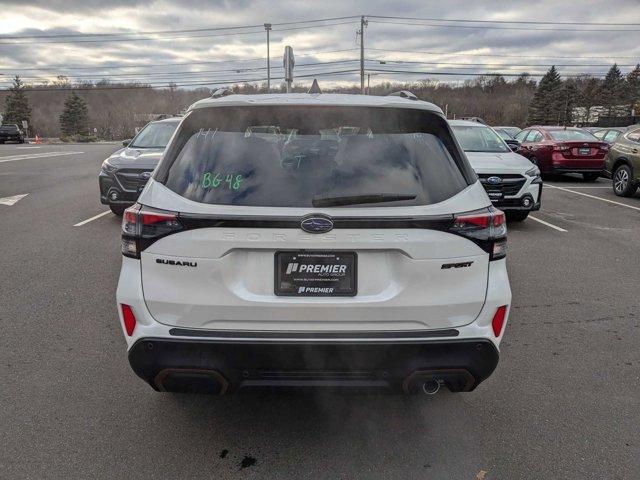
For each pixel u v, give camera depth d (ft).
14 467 8.68
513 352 13.34
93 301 16.52
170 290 8.06
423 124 8.96
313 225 7.76
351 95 9.63
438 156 8.68
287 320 8.05
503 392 11.35
